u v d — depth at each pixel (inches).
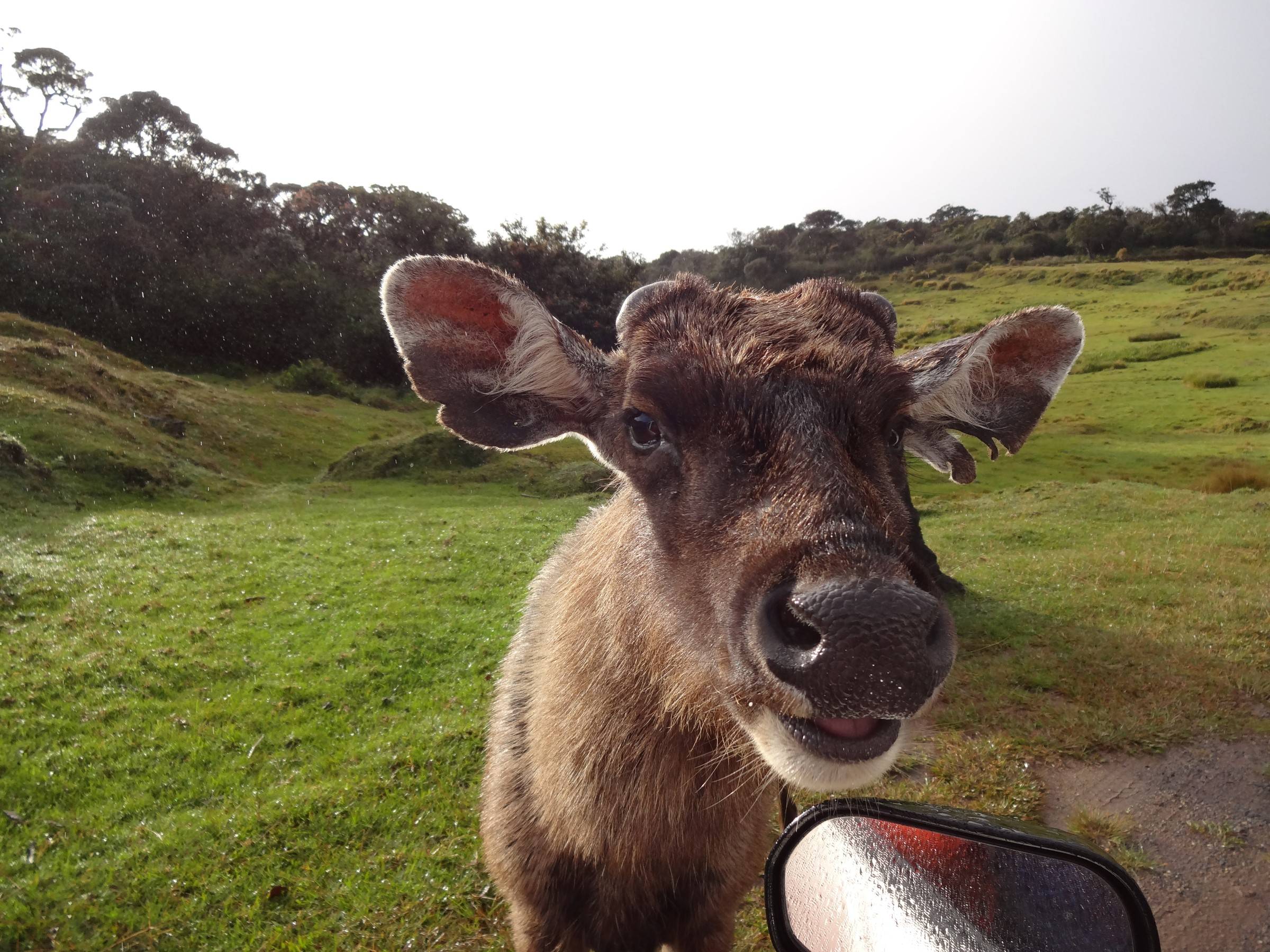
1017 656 52.9
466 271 21.3
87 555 79.1
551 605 26.1
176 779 42.1
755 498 15.9
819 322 19.8
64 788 40.7
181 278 321.1
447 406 22.8
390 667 56.1
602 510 26.8
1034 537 90.7
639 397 18.3
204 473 136.1
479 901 31.9
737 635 14.9
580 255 341.1
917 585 14.5
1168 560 75.5
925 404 24.3
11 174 326.0
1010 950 13.9
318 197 393.1
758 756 19.2
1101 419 249.6
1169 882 32.8
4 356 155.5
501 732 26.0
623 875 21.2
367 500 133.2
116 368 195.5
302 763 43.9
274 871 33.9
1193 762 40.7
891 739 14.6
